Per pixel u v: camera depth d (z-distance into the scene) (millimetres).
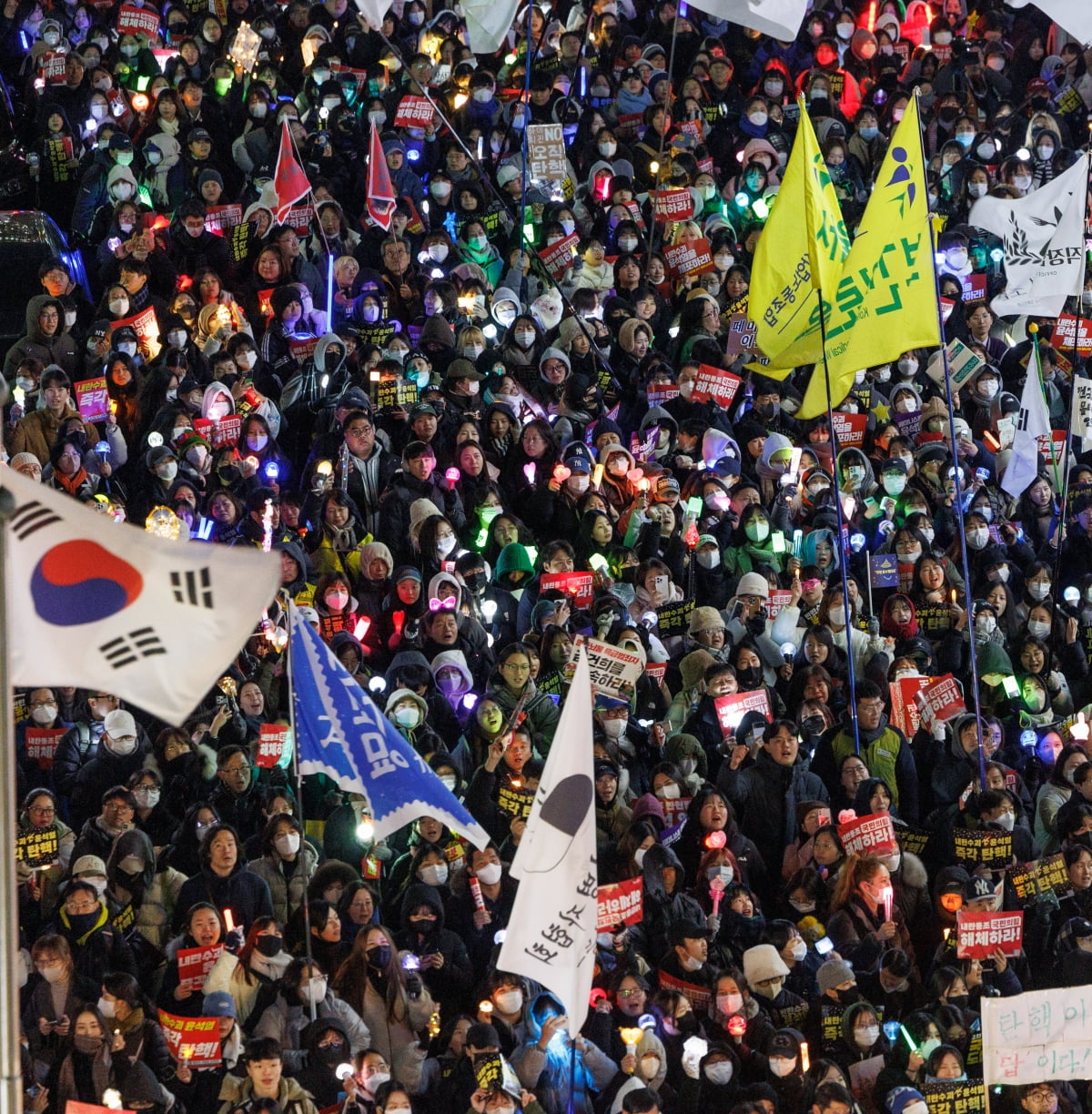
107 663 26641
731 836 48062
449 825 41500
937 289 52719
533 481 60656
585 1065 40812
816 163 54250
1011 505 67812
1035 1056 38625
